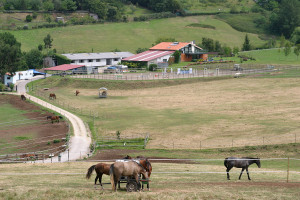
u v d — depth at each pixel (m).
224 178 36.53
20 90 125.00
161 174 39.34
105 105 98.56
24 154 57.56
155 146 63.06
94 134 72.12
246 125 71.00
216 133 67.75
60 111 92.50
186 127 73.25
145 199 26.16
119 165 28.09
